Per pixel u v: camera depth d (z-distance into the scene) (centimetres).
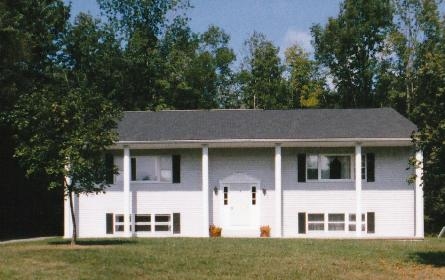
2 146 3753
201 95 5919
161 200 3328
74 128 2323
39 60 4497
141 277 1855
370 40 5372
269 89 6291
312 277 1883
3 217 3959
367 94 5484
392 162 3300
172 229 3319
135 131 3303
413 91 5088
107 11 5631
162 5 5738
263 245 2511
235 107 6606
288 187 3322
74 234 2480
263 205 3319
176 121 3484
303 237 3181
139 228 3325
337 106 5684
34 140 2295
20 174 3934
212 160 3350
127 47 5444
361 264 2086
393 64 5322
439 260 2173
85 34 5106
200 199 3328
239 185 3338
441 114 1934
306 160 3325
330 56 5597
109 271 1906
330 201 3300
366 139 3133
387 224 3275
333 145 3256
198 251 2283
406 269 2023
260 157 3341
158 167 3347
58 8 4788
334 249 2397
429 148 1955
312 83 6000
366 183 3297
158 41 5791
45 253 2167
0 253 2178
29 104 2325
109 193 3312
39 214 4094
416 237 3173
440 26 5184
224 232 3312
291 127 3316
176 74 5588
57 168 2275
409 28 5253
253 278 1858
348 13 5369
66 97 2356
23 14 4244
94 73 5141
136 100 5272
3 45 3475
